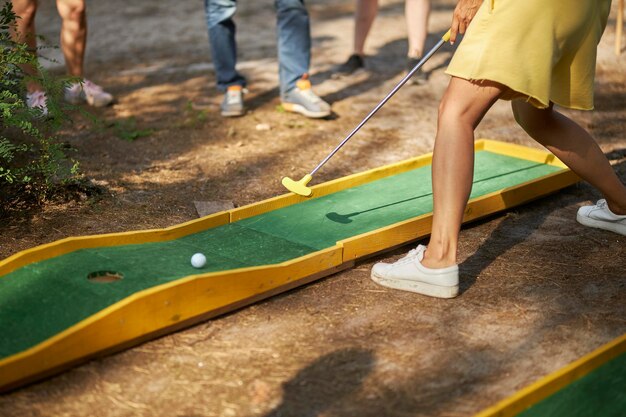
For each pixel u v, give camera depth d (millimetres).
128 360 2977
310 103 6371
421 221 4020
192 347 3084
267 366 2973
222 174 5188
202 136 6004
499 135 6047
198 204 4617
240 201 4727
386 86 7512
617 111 6680
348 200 4445
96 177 5023
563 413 2660
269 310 3393
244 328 3236
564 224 4398
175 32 10172
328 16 11266
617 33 8383
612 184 4074
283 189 4941
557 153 3998
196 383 2857
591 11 3389
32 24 5949
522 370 2967
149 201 4664
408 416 2686
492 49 3238
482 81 3316
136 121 6359
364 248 3797
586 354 3086
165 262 3520
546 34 3252
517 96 3426
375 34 9859
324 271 3688
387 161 5480
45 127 4672
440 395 2805
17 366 2703
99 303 3094
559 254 4004
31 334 2916
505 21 3221
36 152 5301
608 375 2871
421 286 3521
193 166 5332
